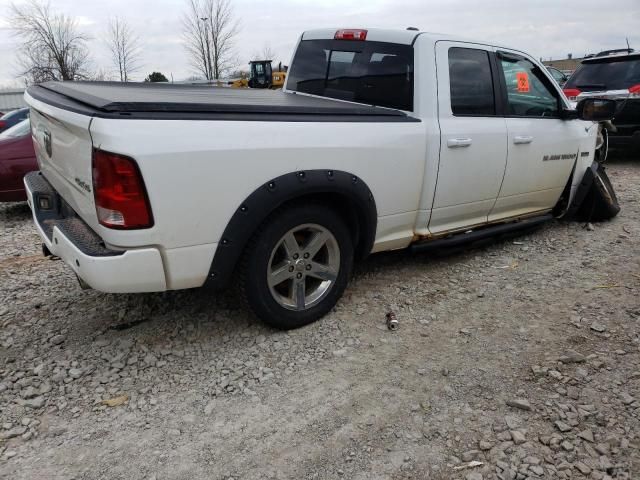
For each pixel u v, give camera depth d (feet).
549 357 10.19
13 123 28.71
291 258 10.72
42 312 12.11
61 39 121.08
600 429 8.23
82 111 8.59
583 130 17.10
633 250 15.72
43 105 10.28
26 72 121.80
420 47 12.37
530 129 14.88
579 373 9.63
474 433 8.23
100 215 8.64
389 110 12.07
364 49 13.55
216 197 9.18
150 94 10.91
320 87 14.75
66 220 10.35
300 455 7.82
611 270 14.25
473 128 13.24
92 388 9.37
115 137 8.13
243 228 9.60
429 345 10.75
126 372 9.82
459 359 10.23
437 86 12.51
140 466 7.61
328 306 11.59
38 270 14.88
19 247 17.58
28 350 10.50
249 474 7.47
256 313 10.61
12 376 9.64
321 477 7.43
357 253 12.32
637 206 20.67
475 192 13.89
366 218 11.55
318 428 8.38
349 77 13.88
